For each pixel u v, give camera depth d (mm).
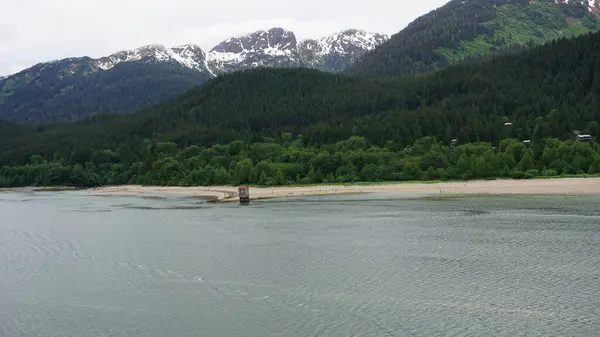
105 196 193375
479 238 65688
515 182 150750
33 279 52469
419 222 81688
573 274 47125
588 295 41219
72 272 55188
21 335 37438
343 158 195000
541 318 36938
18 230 88688
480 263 52562
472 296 42219
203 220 96188
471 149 189750
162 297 45312
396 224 80438
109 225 92688
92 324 39125
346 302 41969
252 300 43500
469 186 148750
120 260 60469
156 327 38125
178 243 70562
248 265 55656
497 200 111062
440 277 48031
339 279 48656
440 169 174625
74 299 45406
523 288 43688
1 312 42375
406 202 115562
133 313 41312
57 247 70312
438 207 102062
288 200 135750
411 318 37875
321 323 37500
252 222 90500
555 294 41781
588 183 135750
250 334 36000
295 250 62781
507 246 60062
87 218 106188
